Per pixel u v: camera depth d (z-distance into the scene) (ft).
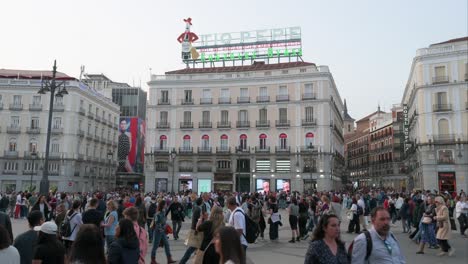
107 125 240.94
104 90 265.95
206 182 190.70
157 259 41.83
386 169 280.10
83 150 209.26
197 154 192.03
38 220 21.89
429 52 168.25
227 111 193.77
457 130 159.63
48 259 18.04
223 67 210.79
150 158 195.62
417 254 45.21
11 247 16.29
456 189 156.56
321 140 180.75
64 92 83.41
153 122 198.49
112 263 19.34
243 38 209.77
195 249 33.22
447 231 44.04
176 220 57.77
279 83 189.16
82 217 30.42
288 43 203.72
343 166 248.93
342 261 15.65
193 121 195.62
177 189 192.34
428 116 165.17
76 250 15.92
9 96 199.41
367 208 79.00
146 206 56.24
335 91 214.07
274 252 46.78
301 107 184.96
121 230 20.35
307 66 188.96
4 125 197.57
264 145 187.93
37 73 217.97
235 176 188.03
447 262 40.29
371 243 16.44
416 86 170.30
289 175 183.01
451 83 161.58
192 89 197.88
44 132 198.08
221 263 13.07
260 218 58.03
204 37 214.48
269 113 189.16
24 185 194.90
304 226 58.34
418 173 181.06
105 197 92.89
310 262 15.64
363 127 349.00
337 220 16.01
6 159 195.42
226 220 39.34
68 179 194.90
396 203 80.94
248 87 193.06
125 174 251.19
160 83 199.72
